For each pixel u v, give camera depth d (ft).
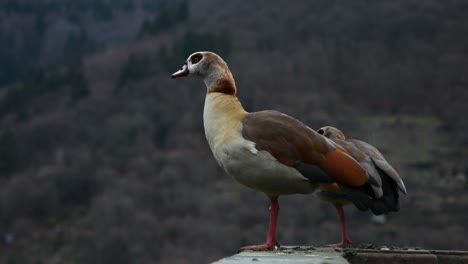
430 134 285.02
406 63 326.24
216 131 31.45
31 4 548.72
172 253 206.59
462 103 303.89
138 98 318.24
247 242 204.03
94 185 257.96
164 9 453.99
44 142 309.83
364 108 304.30
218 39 337.11
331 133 38.22
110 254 212.84
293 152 29.71
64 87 357.00
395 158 263.90
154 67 339.77
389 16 350.02
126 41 514.68
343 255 29.19
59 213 253.03
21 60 508.12
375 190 30.27
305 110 282.77
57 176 261.44
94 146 289.94
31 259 227.20
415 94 315.58
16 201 257.75
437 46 335.88
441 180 242.58
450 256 30.45
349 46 335.26
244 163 30.37
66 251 224.74
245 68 307.17
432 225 186.80
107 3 566.77
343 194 32.32
